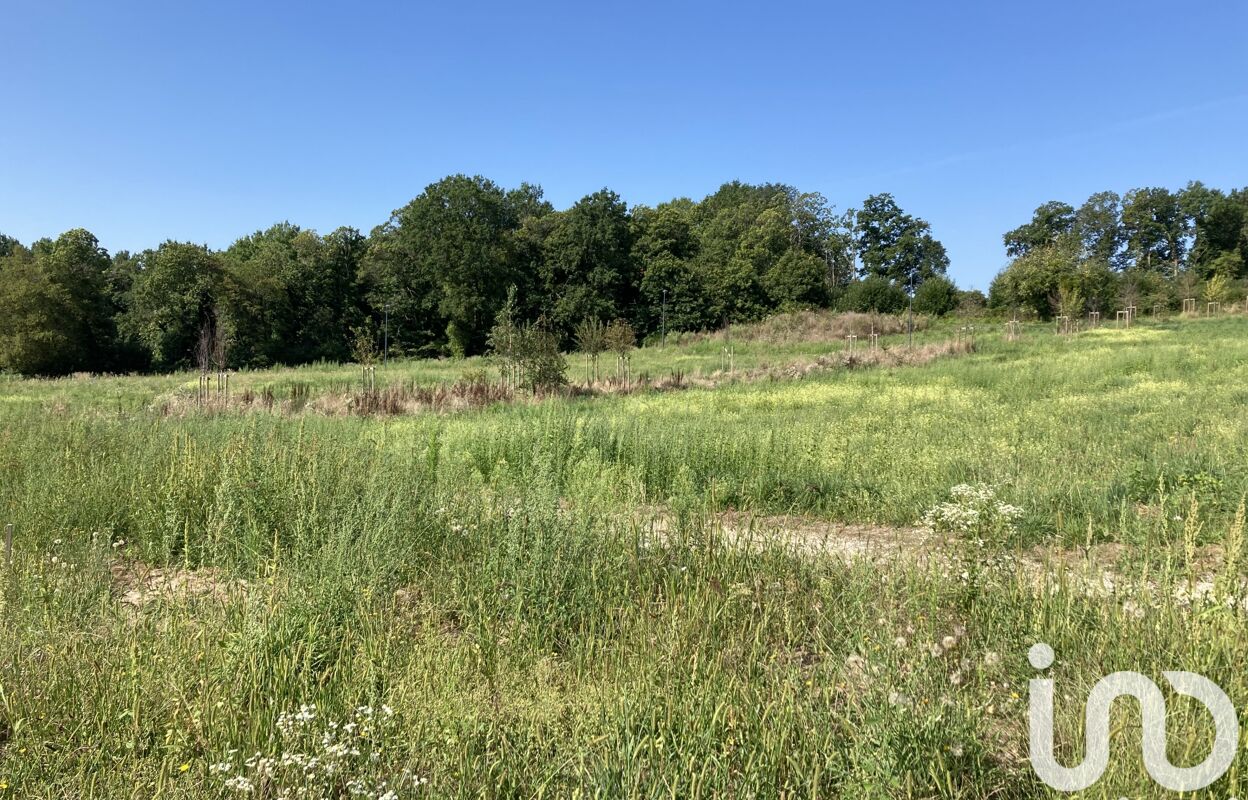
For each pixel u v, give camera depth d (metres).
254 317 56.53
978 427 12.14
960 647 3.71
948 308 66.62
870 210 93.25
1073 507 6.80
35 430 10.23
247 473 6.90
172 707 3.31
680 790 2.70
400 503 5.91
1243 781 2.64
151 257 63.91
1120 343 31.06
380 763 3.01
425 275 65.12
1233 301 62.19
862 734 2.89
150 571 5.76
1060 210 98.75
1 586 4.46
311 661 3.70
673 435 10.38
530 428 10.43
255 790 2.85
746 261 72.31
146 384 33.09
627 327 28.42
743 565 5.21
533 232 72.50
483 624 4.20
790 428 12.08
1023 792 2.81
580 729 3.15
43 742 3.11
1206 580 4.66
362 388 22.55
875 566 5.01
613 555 5.19
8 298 47.31
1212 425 10.56
